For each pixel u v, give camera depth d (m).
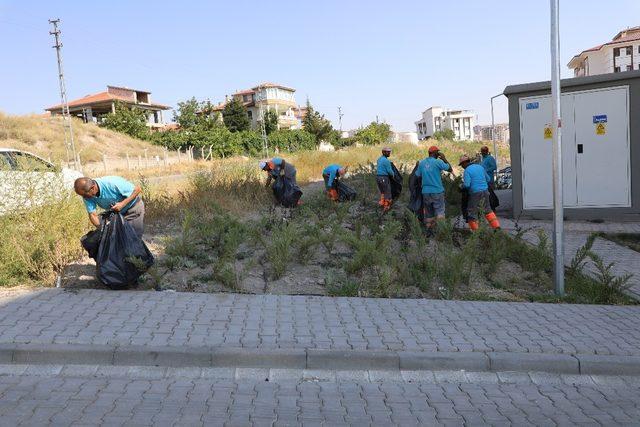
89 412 3.87
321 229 9.01
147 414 3.87
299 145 61.44
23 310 5.58
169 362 4.73
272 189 11.95
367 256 7.30
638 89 11.33
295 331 5.30
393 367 4.82
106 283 6.20
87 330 5.12
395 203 12.97
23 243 6.66
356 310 6.02
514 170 12.16
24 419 3.72
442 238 8.65
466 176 9.48
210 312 5.75
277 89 96.12
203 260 7.45
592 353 5.04
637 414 4.12
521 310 6.23
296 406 4.10
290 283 6.96
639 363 4.91
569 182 11.88
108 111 76.44
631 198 11.54
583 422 3.96
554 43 6.61
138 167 38.34
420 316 5.89
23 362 4.67
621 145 11.53
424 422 3.90
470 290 7.04
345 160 27.09
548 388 4.60
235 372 4.68
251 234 8.02
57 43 39.16
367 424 3.83
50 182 7.24
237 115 69.75
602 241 10.02
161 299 6.10
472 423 3.90
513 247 8.27
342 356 4.81
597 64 85.00
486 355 4.91
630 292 7.09
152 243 8.43
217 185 12.45
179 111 68.38
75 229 7.25
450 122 134.62
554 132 6.74
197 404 4.07
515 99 12.02
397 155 33.38
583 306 6.47
